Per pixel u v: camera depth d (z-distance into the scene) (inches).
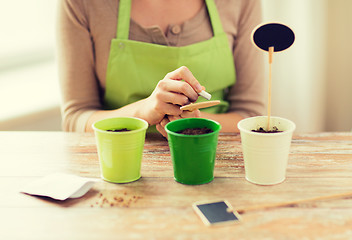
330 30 88.1
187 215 29.1
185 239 26.2
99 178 35.3
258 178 33.6
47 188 32.6
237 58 61.7
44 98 82.0
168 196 31.9
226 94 64.9
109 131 33.8
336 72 91.1
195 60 56.6
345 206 29.8
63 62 55.9
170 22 57.1
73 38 55.4
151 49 55.0
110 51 55.1
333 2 86.2
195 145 32.3
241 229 27.2
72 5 54.6
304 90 91.5
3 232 27.3
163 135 44.1
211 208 29.6
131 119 37.4
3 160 39.0
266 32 35.6
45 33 82.8
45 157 39.8
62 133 46.6
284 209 29.6
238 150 41.3
